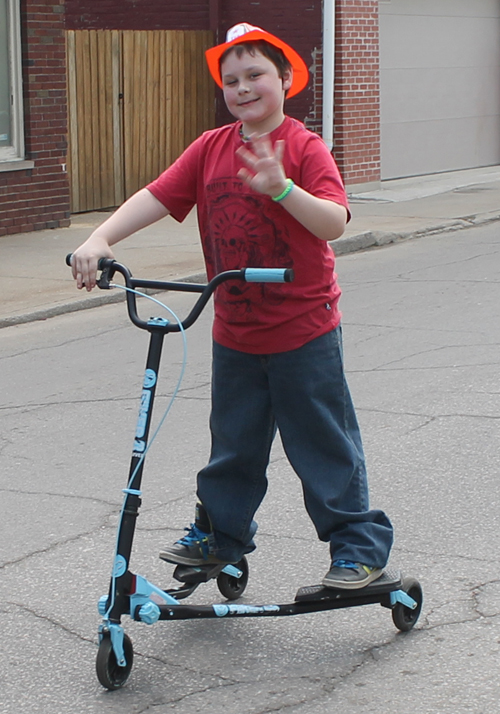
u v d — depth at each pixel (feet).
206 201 14.88
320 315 14.88
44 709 13.94
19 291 42.37
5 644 15.75
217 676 14.64
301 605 15.25
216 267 15.12
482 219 60.70
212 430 15.90
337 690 14.20
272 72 14.10
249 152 13.37
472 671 14.60
